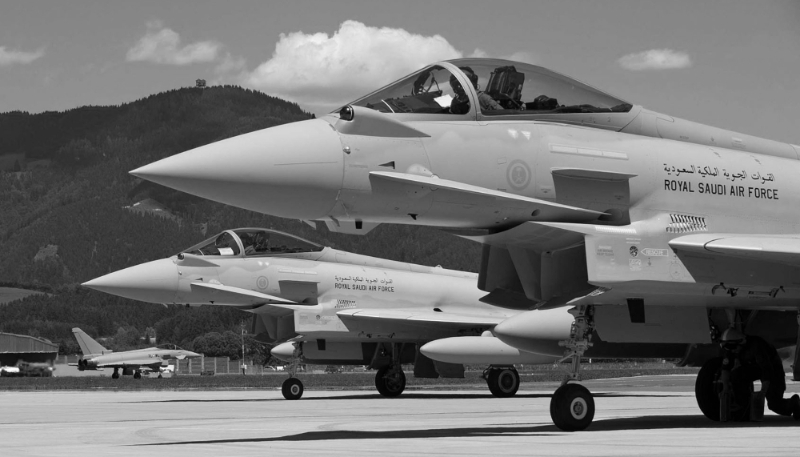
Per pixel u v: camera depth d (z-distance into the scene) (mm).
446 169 13016
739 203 14859
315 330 29781
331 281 31078
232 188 12203
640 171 14109
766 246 13125
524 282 14172
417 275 32781
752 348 15281
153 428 15773
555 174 13602
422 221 13227
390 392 31047
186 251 30594
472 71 13953
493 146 13359
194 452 10711
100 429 15727
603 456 9461
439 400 27281
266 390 40531
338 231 13375
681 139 15391
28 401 29734
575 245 13602
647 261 13422
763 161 15555
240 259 30547
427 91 13734
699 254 13633
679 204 14281
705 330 14641
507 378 29656
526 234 13570
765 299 14297
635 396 29219
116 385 48375
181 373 120375
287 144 12438
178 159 12148
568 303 13375
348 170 12531
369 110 12859
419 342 31156
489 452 10109
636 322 13867
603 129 14594
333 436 13188
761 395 15219
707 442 11102
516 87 14164
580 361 13805
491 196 13000
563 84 14562
